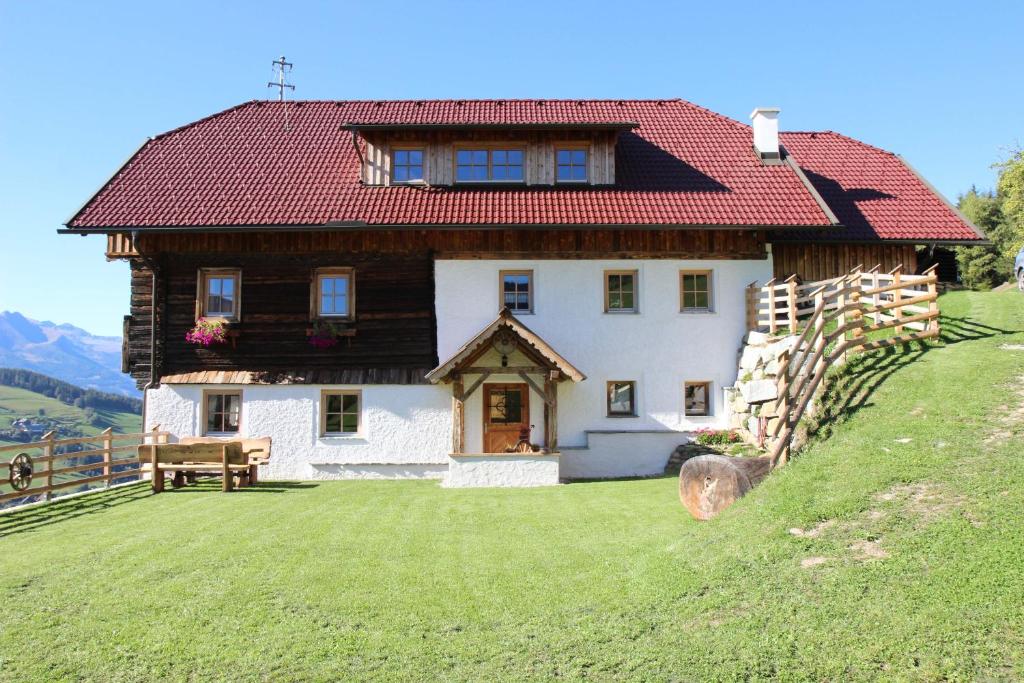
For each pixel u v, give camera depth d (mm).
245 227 17656
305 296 18422
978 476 8758
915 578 7082
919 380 12570
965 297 17875
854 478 9492
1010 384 11562
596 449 18062
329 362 18328
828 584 7289
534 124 18812
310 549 10180
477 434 17844
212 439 17906
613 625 7238
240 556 9859
